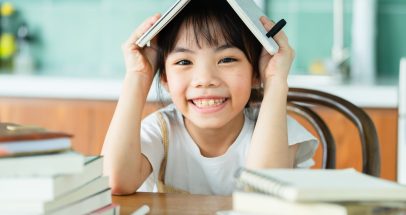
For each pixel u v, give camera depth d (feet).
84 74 10.89
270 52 4.16
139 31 4.62
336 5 11.32
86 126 9.79
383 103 9.47
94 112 9.76
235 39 4.45
